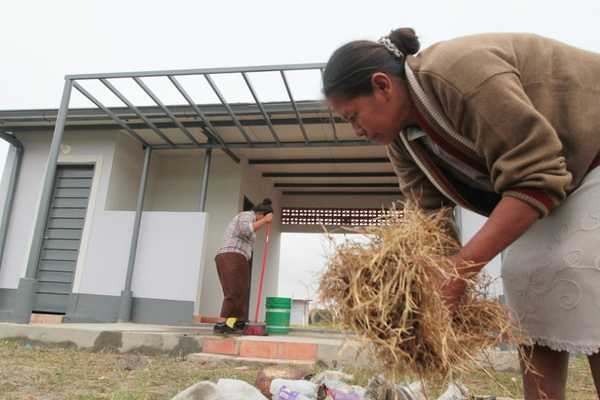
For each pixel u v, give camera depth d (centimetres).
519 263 135
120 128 727
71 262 707
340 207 974
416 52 129
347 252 107
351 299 102
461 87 109
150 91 552
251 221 484
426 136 135
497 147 107
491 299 125
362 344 102
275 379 200
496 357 313
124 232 685
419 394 153
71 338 420
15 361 339
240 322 465
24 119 706
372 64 122
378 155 773
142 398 230
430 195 168
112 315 661
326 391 164
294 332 569
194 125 663
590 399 258
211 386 170
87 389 256
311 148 758
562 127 115
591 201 116
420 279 101
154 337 408
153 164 813
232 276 472
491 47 115
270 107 608
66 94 531
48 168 507
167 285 655
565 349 121
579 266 116
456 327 115
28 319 464
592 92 116
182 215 672
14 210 741
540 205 100
